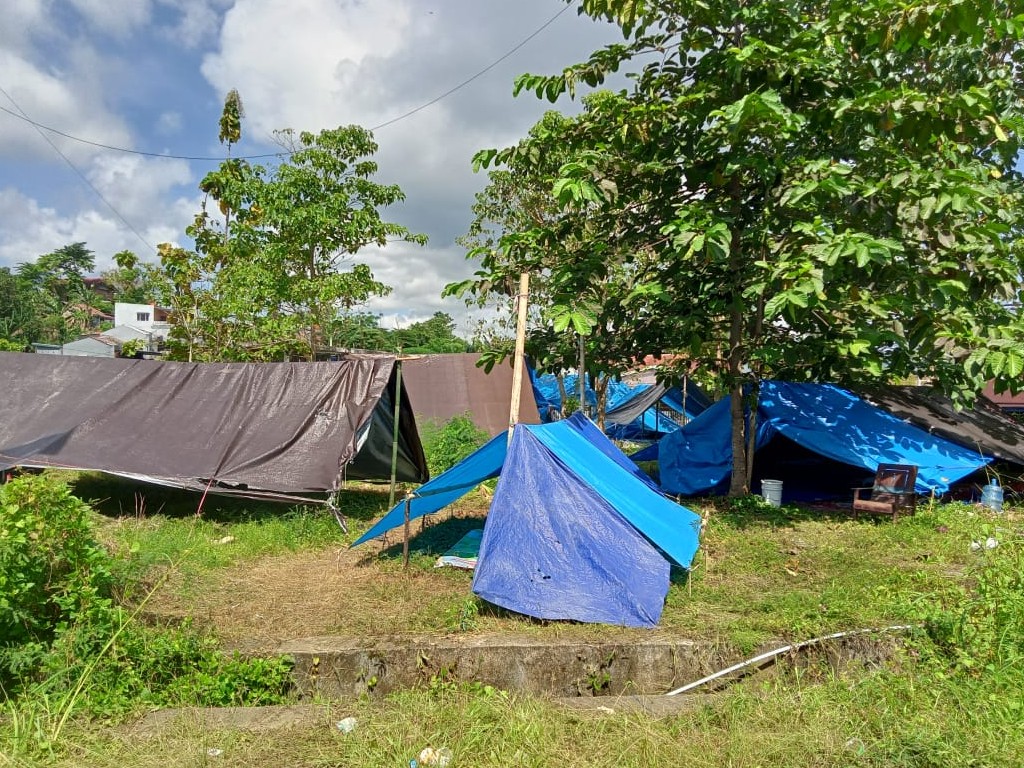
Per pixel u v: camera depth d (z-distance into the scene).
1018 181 10.48
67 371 10.04
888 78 9.02
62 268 56.47
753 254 8.80
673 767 3.37
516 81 9.08
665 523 6.73
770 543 7.48
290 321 14.84
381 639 4.87
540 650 4.72
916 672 4.40
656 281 9.32
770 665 4.63
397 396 9.65
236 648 4.73
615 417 18.47
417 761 3.39
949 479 9.49
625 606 5.32
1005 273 7.80
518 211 15.92
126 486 10.26
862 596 5.64
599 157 7.88
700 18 8.44
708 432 10.90
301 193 15.20
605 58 8.84
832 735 3.64
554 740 3.57
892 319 8.33
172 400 9.65
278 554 7.39
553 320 8.05
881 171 8.23
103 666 4.20
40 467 8.73
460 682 4.55
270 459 8.91
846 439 9.83
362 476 11.18
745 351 9.55
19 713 3.77
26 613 4.24
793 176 7.98
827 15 8.87
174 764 3.36
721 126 7.77
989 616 4.74
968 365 7.45
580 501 6.02
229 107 18.88
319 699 4.27
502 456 7.26
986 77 9.61
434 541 7.91
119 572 5.38
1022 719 3.71
